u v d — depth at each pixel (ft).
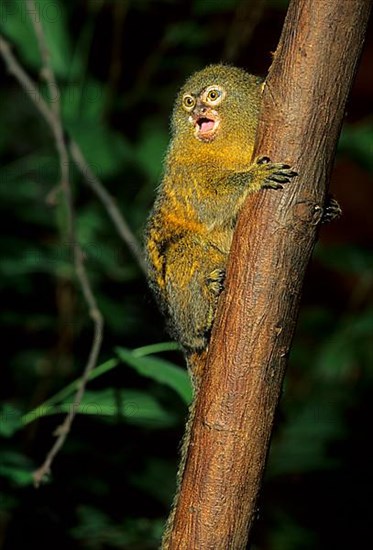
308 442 37.04
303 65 15.64
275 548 36.99
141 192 38.86
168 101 42.80
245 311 16.21
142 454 33.06
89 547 28.73
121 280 36.99
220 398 16.31
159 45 43.32
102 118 40.14
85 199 37.55
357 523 38.11
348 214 60.23
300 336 43.91
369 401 39.86
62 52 38.09
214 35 43.09
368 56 58.08
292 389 41.63
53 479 27.89
